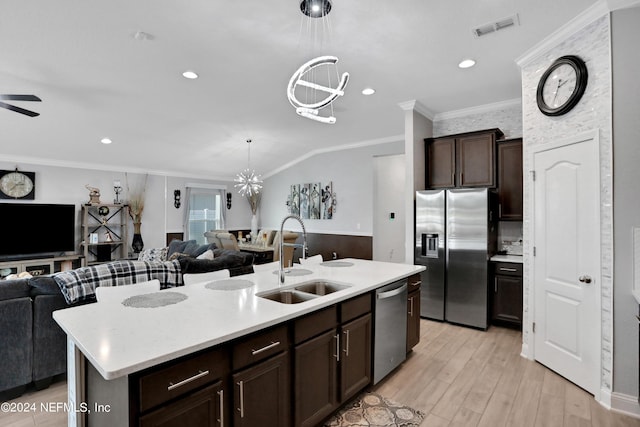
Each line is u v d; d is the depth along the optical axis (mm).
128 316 1651
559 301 2779
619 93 2266
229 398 1505
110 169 6922
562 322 2750
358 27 2666
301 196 7762
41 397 2443
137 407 1188
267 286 2303
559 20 2557
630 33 2234
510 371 2875
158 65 3389
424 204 4332
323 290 2598
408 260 4469
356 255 6664
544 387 2605
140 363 1158
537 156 3016
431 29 2693
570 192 2656
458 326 4055
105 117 4852
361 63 3320
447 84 3861
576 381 2609
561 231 2750
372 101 4453
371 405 2359
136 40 2910
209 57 3215
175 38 2865
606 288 2346
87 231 6383
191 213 8172
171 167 7500
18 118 4645
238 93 4152
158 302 1889
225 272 2697
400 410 2299
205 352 1400
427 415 2250
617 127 2273
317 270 2994
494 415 2250
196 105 4551
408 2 2340
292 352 1817
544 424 2152
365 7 2396
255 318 1639
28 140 5340
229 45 2977
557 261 2795
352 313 2291
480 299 3920
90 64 3371
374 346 2527
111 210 6926
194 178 8180
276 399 1719
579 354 2588
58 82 3777
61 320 1588
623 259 2258
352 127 5672
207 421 1407
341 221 6938
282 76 3650
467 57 3186
